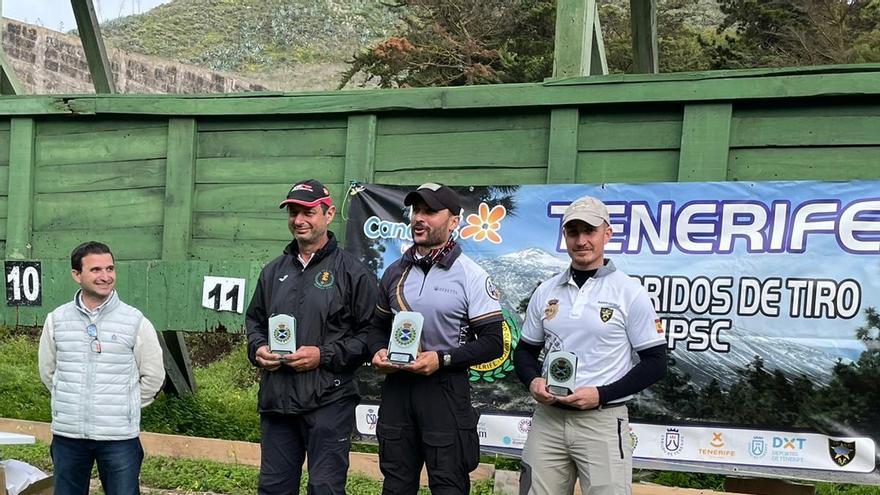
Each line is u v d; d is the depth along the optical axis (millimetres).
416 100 5312
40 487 4434
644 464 4953
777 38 15188
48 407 8070
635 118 4988
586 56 5133
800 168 4711
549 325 3537
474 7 16203
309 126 5656
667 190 4855
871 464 4551
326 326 3795
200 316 5730
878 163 4578
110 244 6082
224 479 5824
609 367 3418
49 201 6246
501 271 5176
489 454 5273
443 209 3592
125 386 4035
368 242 5402
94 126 6152
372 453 6332
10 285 6195
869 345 4527
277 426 3852
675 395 4891
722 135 4773
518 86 5109
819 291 4613
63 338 4020
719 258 4773
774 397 4707
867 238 4535
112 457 4008
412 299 3613
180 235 5852
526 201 5137
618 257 4938
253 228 5750
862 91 4504
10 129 6297
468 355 3516
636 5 7266
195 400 8078
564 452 3492
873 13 13945
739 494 5141
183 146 5867
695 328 4828
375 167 5496
